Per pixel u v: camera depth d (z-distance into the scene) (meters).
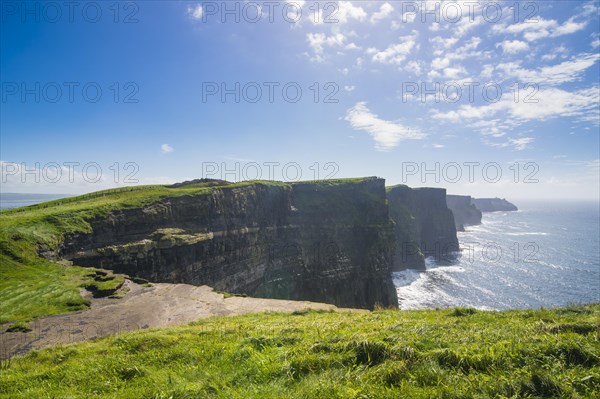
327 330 12.96
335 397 7.20
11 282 29.66
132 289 31.08
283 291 91.25
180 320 22.19
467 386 6.99
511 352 8.34
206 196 70.88
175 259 58.97
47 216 45.84
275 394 7.65
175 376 9.51
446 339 10.12
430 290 110.81
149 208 59.28
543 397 6.46
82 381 10.40
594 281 110.94
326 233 105.12
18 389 10.63
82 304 25.77
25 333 20.14
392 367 8.09
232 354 10.56
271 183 100.19
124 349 13.30
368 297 105.69
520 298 95.94
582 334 9.95
